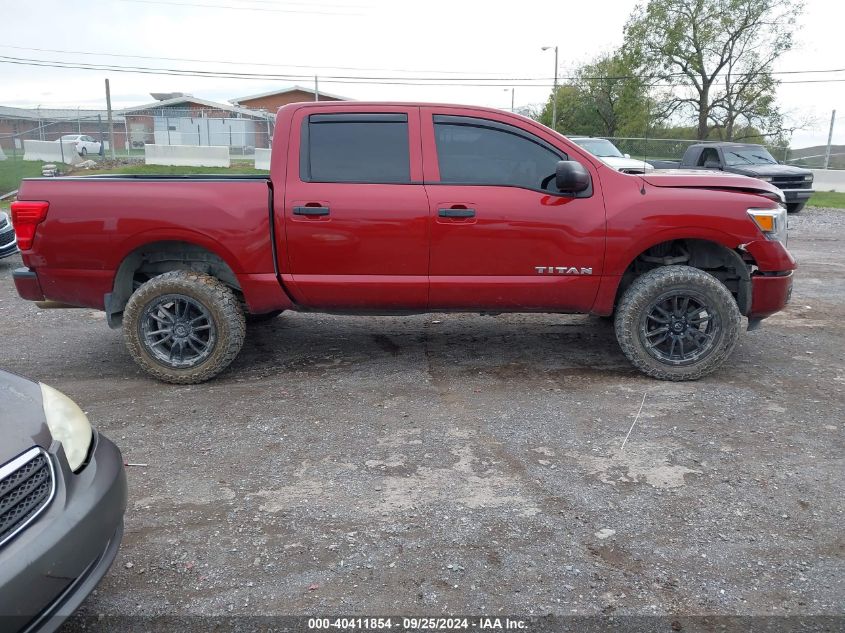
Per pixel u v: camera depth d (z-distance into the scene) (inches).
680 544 125.5
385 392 199.9
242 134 1422.2
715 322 199.9
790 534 128.6
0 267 419.5
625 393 197.2
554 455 159.8
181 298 202.1
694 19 1494.8
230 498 142.6
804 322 277.9
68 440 102.7
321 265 199.8
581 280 200.5
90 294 204.8
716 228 196.1
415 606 109.6
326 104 201.9
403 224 196.2
